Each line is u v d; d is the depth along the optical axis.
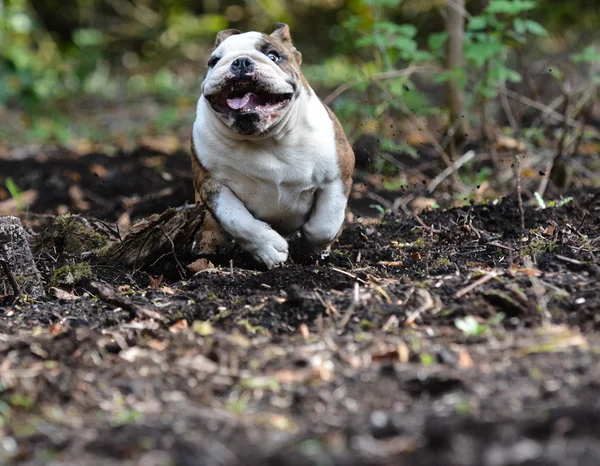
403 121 16.20
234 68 8.17
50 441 5.29
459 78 12.56
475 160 13.20
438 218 10.52
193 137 9.09
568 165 12.87
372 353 6.29
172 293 8.18
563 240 8.99
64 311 7.90
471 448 4.84
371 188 13.05
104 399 5.90
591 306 6.91
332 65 23.73
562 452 4.73
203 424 5.40
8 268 8.47
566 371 5.78
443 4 14.99
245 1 27.31
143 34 27.23
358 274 8.42
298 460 4.84
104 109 22.72
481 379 5.77
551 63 16.25
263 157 8.74
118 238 9.75
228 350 6.49
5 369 6.38
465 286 7.46
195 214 9.36
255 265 9.48
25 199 13.86
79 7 27.14
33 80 21.44
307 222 9.29
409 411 5.41
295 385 5.94
